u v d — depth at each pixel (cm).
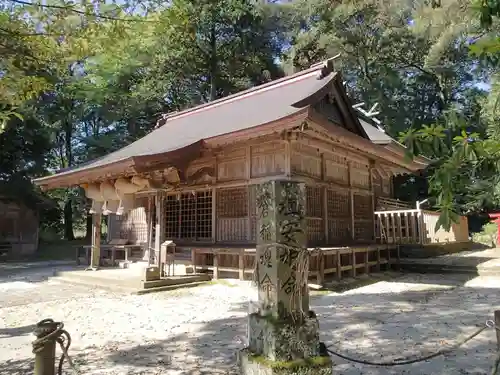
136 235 1438
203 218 1211
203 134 1101
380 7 2419
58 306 775
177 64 2488
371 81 2741
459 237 1756
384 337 519
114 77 2408
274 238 307
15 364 440
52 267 1619
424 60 2525
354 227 1261
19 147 2158
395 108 2712
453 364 416
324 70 1259
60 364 303
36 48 355
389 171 1525
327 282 970
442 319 617
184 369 412
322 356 302
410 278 1134
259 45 2806
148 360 442
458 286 961
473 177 218
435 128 222
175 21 371
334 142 973
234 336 537
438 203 209
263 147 1059
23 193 2120
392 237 1491
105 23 346
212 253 1084
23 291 975
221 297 846
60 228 3041
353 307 723
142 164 881
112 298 855
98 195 1124
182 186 1234
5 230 2170
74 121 2878
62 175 1153
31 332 585
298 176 1031
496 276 1101
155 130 1689
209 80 2762
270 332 290
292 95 1193
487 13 212
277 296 300
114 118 2519
